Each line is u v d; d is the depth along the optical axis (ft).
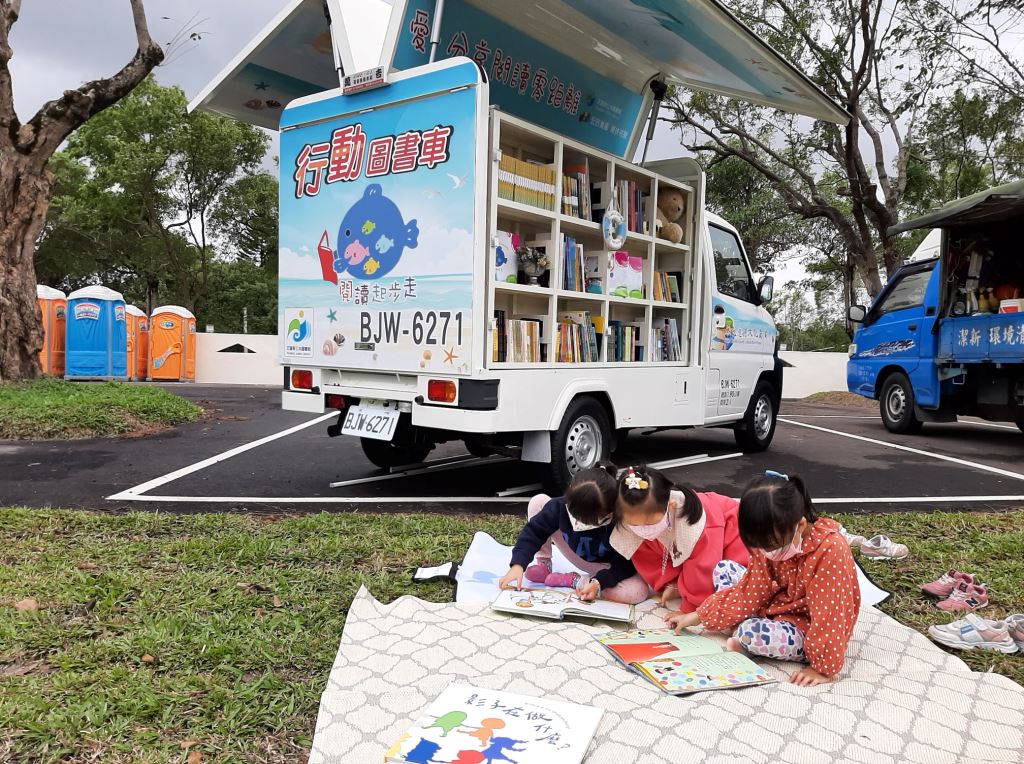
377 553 12.44
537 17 19.04
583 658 8.61
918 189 64.23
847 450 27.53
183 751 6.68
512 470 21.22
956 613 10.61
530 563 11.41
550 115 21.30
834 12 51.80
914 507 17.84
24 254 36.76
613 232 18.33
